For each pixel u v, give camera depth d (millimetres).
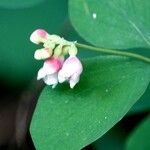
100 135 134
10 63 180
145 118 172
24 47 179
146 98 174
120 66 145
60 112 139
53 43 139
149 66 144
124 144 176
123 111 137
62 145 135
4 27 178
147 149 168
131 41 154
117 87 142
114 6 157
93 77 144
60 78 137
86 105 140
